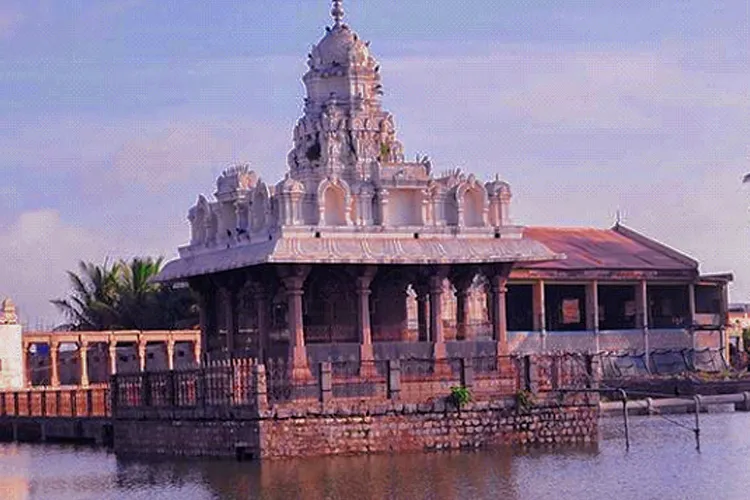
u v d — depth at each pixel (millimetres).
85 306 121500
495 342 62219
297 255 57906
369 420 56344
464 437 57969
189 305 118375
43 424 81000
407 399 57719
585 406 60125
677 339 94000
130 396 63594
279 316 61719
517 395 58875
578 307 93500
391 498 46188
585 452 57562
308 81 65875
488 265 62938
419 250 60375
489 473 51344
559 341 88812
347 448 55969
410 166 61781
